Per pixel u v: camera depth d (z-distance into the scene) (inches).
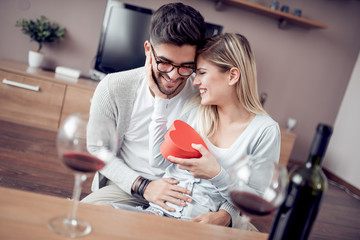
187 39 44.0
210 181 44.8
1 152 95.6
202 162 41.9
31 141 109.7
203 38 46.9
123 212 30.9
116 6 129.5
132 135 55.1
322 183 27.8
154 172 55.4
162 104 49.9
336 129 164.2
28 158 96.6
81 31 139.7
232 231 32.6
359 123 151.1
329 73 159.2
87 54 142.4
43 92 120.1
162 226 30.1
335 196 132.3
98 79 136.0
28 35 137.8
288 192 28.7
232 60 46.4
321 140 27.3
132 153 55.9
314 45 155.3
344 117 160.6
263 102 148.3
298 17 140.6
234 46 46.6
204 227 32.0
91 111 53.0
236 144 47.8
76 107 122.6
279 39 152.1
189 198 45.9
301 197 28.3
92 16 139.1
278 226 28.9
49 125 123.0
